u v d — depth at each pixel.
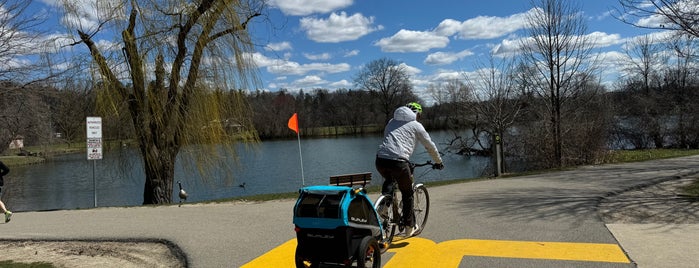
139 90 13.27
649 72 36.59
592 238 5.85
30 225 8.87
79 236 7.37
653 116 33.16
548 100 21.08
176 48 13.40
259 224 7.71
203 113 13.77
